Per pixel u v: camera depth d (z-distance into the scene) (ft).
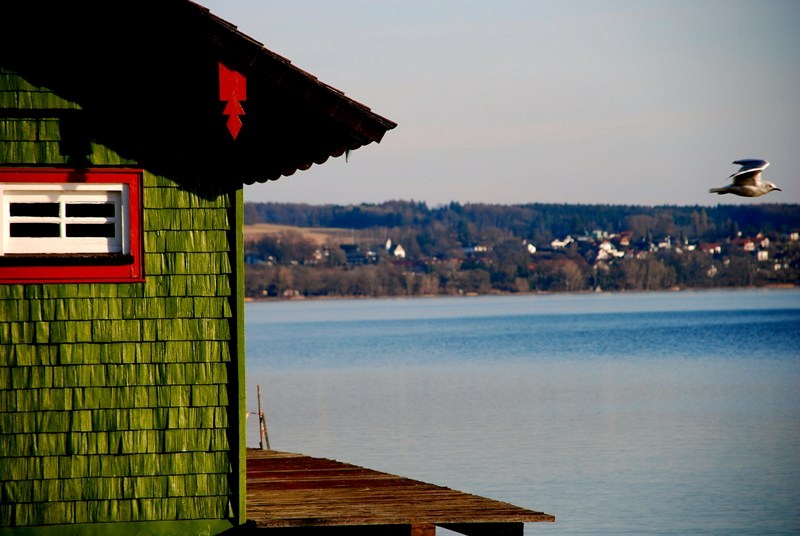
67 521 87.25
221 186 89.71
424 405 377.50
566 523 193.67
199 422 88.84
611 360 595.47
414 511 92.68
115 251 89.25
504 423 323.57
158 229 88.89
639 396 406.00
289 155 91.56
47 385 87.30
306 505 95.61
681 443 284.00
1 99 87.15
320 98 83.05
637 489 223.30
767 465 251.39
